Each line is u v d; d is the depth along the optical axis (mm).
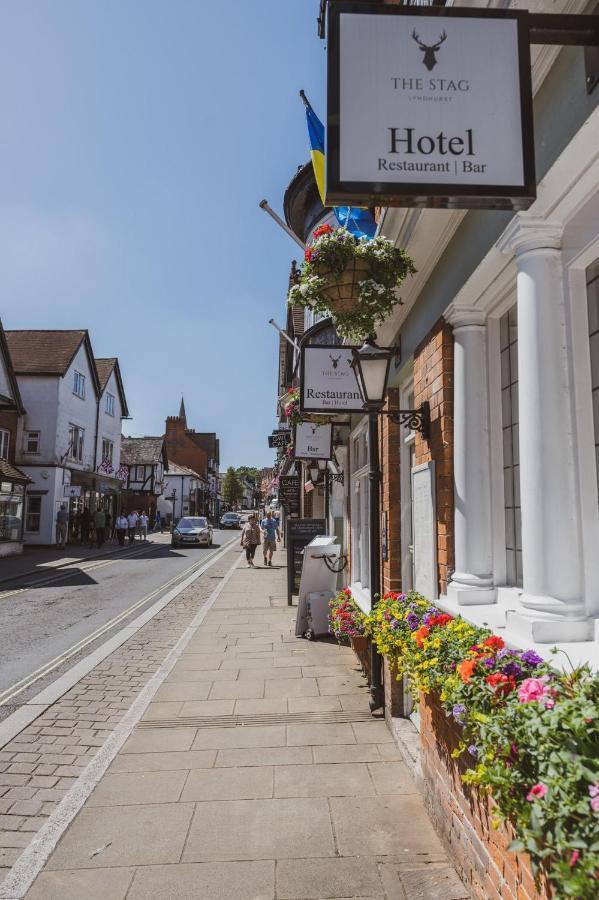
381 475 5574
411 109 2047
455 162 2023
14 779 3902
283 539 31359
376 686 4992
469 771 2107
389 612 3766
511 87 2053
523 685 1862
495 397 3420
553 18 1999
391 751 4250
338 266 3652
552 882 1568
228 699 5422
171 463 62156
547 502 2342
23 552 22750
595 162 2100
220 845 3049
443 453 3660
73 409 27906
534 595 2373
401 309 4883
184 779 3822
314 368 5969
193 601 11805
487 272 3037
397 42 2082
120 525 28656
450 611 3258
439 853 2934
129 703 5484
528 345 2445
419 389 4441
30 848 3037
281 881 2736
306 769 3963
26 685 6105
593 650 2148
